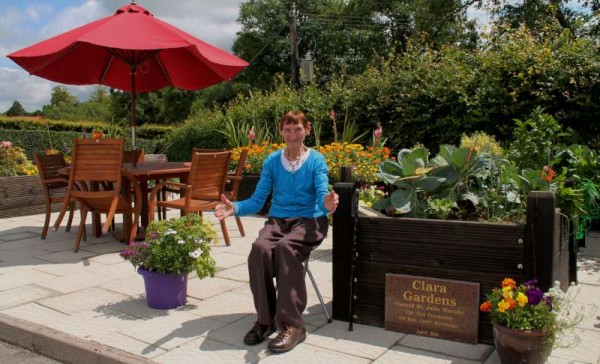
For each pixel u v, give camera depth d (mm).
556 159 4852
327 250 5621
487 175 3666
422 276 3188
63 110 58062
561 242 3473
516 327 2666
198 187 5578
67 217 7887
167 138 13844
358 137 8977
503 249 2965
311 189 3377
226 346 3082
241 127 11156
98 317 3582
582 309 3355
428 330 3186
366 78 9898
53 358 3203
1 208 7734
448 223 3092
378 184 5703
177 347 3068
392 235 3254
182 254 3686
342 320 3482
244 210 3389
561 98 7195
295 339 3059
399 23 27625
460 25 21797
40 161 6270
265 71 34969
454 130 8367
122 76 8164
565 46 7301
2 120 18125
